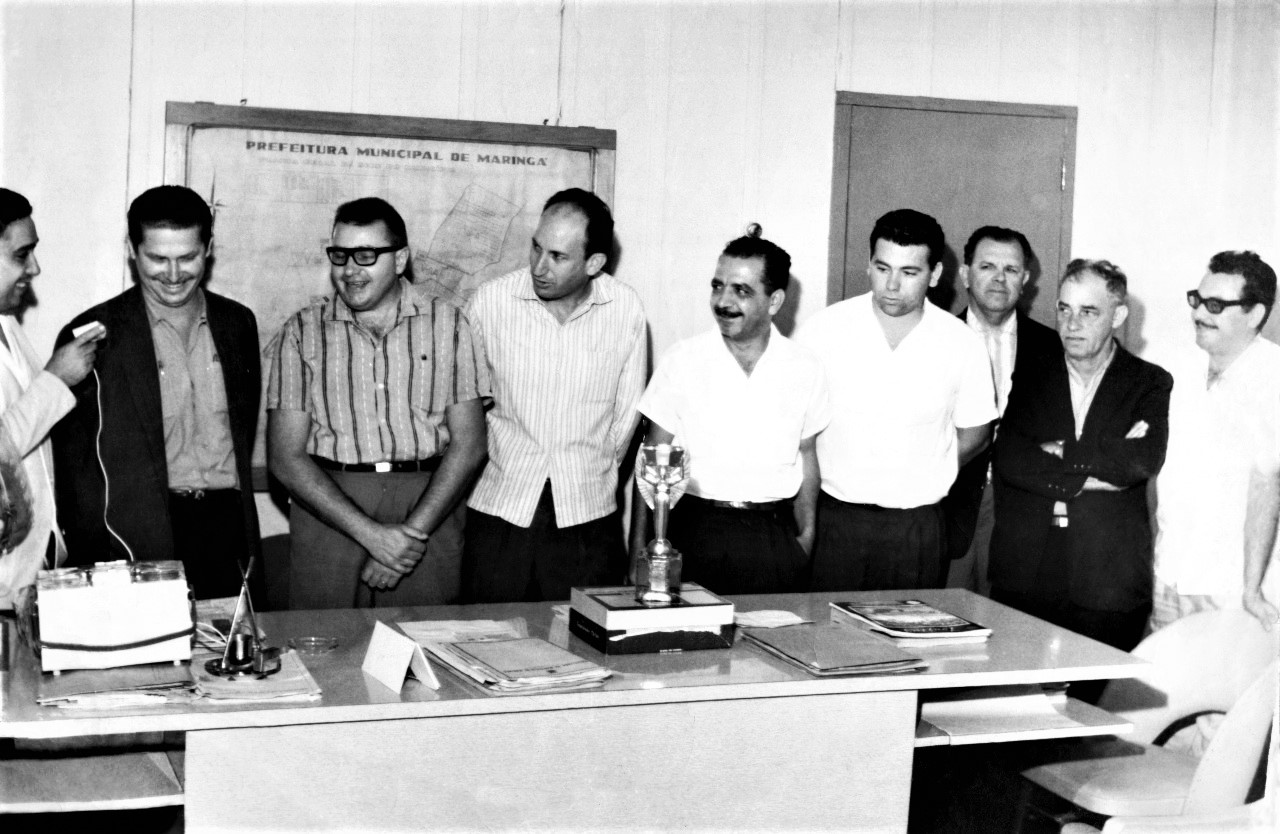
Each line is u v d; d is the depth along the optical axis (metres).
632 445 3.89
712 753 2.21
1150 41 4.38
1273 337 4.27
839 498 3.61
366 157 3.64
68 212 3.45
